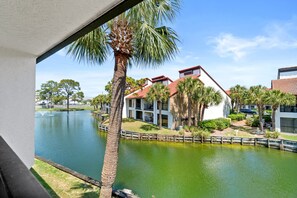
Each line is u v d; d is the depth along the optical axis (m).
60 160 10.05
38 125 23.48
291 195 6.55
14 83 1.55
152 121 20.66
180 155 11.16
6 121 1.51
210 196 6.38
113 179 3.77
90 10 0.97
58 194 4.24
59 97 46.94
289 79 17.33
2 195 0.47
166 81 21.50
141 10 2.81
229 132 16.16
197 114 18.02
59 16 0.99
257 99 16.09
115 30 3.49
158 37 3.28
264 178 7.91
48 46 1.45
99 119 28.33
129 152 11.80
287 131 15.77
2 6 0.84
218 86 19.95
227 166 9.30
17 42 1.36
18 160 0.67
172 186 7.02
